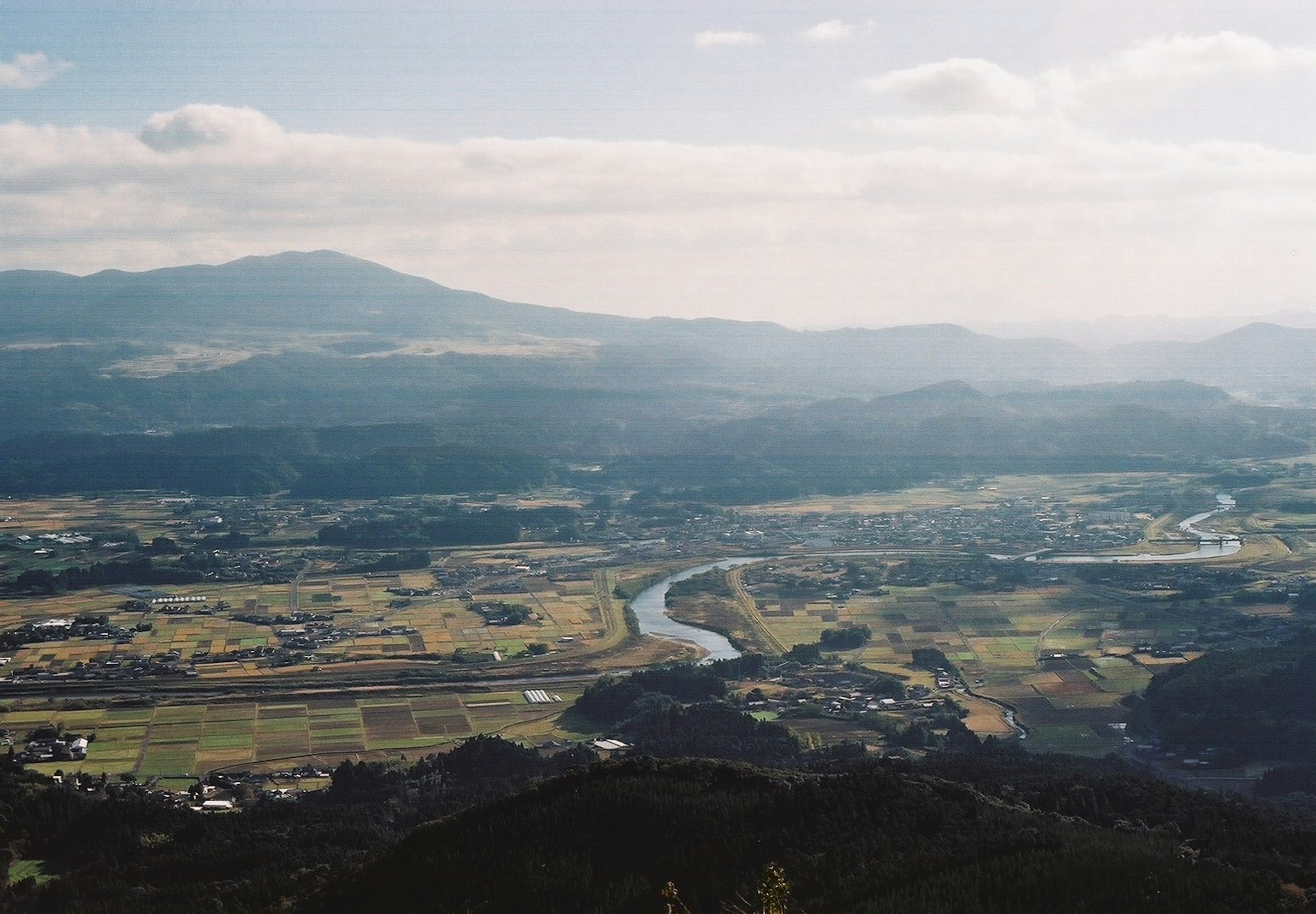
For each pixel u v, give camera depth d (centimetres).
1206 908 18375
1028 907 18812
